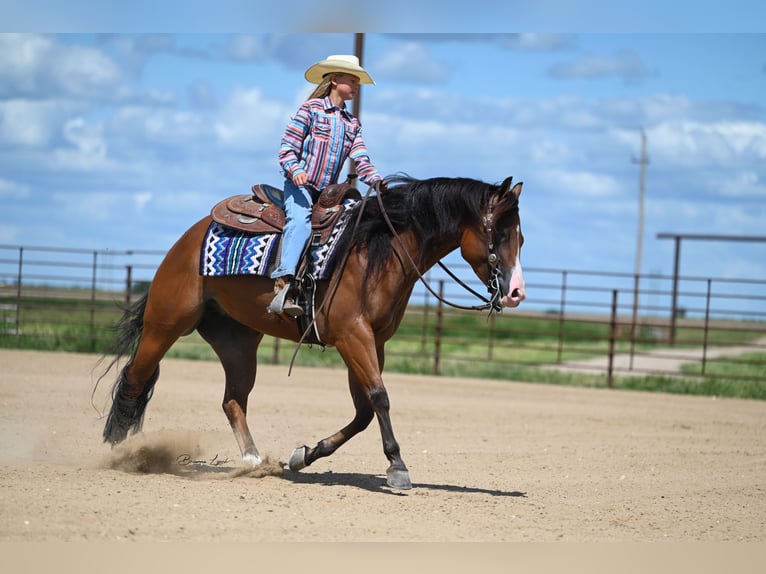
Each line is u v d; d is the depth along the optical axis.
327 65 10.82
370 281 10.20
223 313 11.62
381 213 10.36
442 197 10.23
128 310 11.98
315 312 10.48
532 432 17.28
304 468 12.30
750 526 9.90
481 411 19.83
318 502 9.77
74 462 11.90
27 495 9.14
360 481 11.36
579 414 19.97
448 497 10.45
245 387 11.72
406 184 10.50
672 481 12.66
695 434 17.80
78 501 9.02
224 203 11.34
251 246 10.80
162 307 11.37
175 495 9.64
